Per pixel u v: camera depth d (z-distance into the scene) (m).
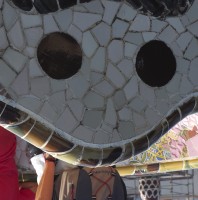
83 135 2.38
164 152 4.25
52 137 2.32
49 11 2.31
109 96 2.44
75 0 2.37
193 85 2.64
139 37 2.51
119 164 4.16
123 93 2.47
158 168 4.27
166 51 2.58
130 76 2.49
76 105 2.36
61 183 3.01
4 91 2.22
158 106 2.55
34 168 3.29
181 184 12.05
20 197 3.38
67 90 2.35
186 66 2.62
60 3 2.33
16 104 2.24
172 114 2.60
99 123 2.41
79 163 2.42
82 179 2.99
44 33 2.31
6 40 2.23
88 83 2.39
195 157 4.25
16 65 2.25
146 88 2.53
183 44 2.62
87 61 2.40
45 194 2.90
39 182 2.99
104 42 2.44
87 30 2.40
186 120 4.07
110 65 2.44
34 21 2.29
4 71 2.22
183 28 2.61
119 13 2.47
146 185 5.51
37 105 2.28
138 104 2.50
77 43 2.38
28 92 2.27
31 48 2.28
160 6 2.53
